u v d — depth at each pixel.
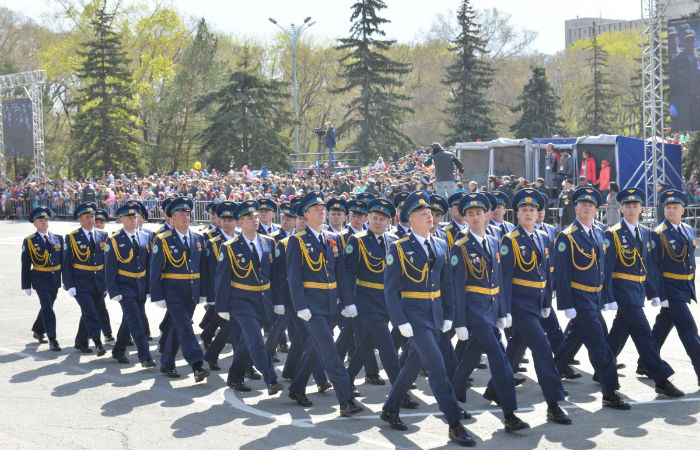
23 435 6.84
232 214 9.35
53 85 64.75
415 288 6.73
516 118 68.62
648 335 7.90
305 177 32.88
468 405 7.73
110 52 52.47
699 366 8.10
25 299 15.66
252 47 67.75
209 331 10.30
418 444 6.49
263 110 50.50
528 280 7.27
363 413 7.48
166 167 58.91
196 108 50.38
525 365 9.34
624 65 71.06
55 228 31.50
